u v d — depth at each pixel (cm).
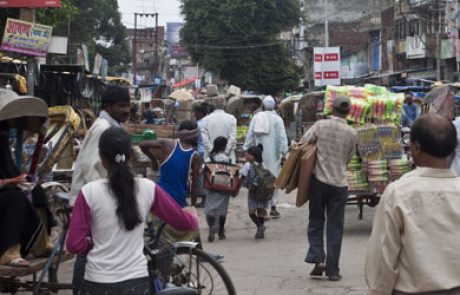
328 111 1012
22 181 573
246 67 4947
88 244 394
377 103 996
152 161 739
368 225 1088
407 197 331
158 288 485
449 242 325
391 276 330
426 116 346
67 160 1045
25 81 1242
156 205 412
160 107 3559
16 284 581
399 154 996
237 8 4844
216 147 1012
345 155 757
